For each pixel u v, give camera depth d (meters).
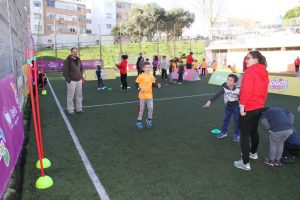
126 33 59.88
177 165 4.48
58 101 10.82
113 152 5.07
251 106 4.01
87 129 6.63
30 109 9.06
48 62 30.55
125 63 13.75
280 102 10.36
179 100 10.81
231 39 38.47
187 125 6.96
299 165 4.48
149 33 59.19
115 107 9.42
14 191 3.73
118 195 3.53
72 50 8.01
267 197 3.49
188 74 19.64
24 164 4.58
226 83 5.57
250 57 4.03
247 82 3.91
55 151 5.14
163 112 8.50
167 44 47.09
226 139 5.84
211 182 3.89
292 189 3.70
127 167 4.40
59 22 64.69
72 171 4.26
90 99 11.22
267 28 38.09
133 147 5.35
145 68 6.53
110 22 74.25
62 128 6.73
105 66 38.47
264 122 4.41
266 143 5.58
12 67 7.37
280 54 31.28
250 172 4.22
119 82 18.27
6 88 4.25
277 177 4.05
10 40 7.39
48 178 3.84
